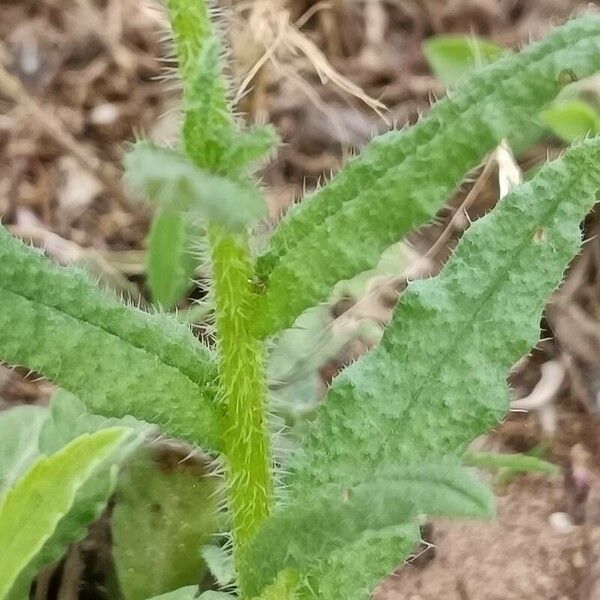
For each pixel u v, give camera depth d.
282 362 0.12
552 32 0.07
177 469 0.11
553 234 0.07
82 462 0.08
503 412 0.07
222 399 0.08
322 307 0.13
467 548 0.12
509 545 0.12
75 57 0.17
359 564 0.07
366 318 0.13
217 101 0.06
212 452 0.08
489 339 0.07
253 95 0.15
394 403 0.08
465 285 0.08
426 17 0.17
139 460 0.11
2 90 0.16
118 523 0.11
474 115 0.07
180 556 0.11
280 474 0.08
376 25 0.17
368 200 0.07
